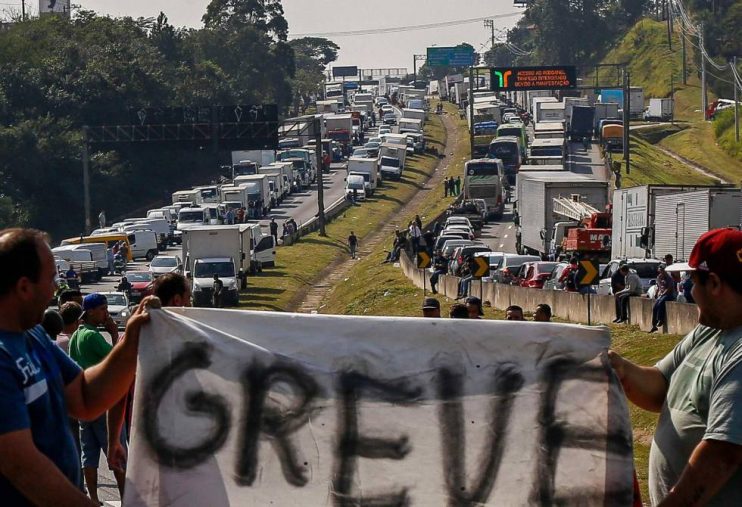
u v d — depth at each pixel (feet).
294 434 25.54
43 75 446.60
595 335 25.45
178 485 25.54
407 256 253.44
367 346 25.59
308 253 329.93
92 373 25.79
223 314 25.77
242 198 418.31
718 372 23.56
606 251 238.27
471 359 25.54
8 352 22.49
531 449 25.44
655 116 633.20
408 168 545.44
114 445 32.73
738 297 24.12
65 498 22.16
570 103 574.56
